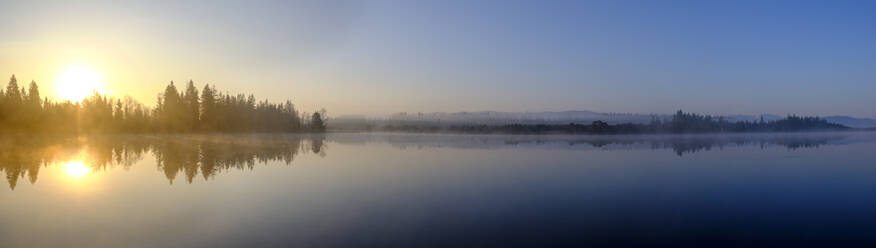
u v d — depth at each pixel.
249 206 20.42
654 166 35.75
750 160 41.25
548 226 17.52
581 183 26.95
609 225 17.92
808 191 24.75
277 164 36.03
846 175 31.23
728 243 16.02
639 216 19.20
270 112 101.31
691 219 18.72
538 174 30.55
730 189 25.30
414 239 15.93
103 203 20.94
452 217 18.77
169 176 29.23
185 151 47.75
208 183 26.48
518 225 17.72
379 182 27.03
